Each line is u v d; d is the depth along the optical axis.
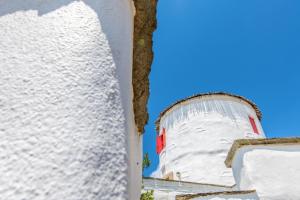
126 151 0.83
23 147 0.67
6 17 0.97
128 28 1.34
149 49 1.90
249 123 15.73
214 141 14.10
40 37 0.91
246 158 5.54
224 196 5.09
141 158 2.08
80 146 0.71
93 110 0.80
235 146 5.90
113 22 1.11
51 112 0.74
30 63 0.84
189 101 16.97
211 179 12.56
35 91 0.78
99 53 0.94
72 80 0.82
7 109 0.73
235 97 17.08
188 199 5.31
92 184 0.67
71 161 0.68
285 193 4.89
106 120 0.81
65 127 0.73
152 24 1.89
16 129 0.69
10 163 0.64
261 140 5.75
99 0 1.11
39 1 1.02
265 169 5.28
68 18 0.97
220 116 15.50
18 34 0.91
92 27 0.99
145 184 9.63
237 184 5.82
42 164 0.65
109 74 0.93
